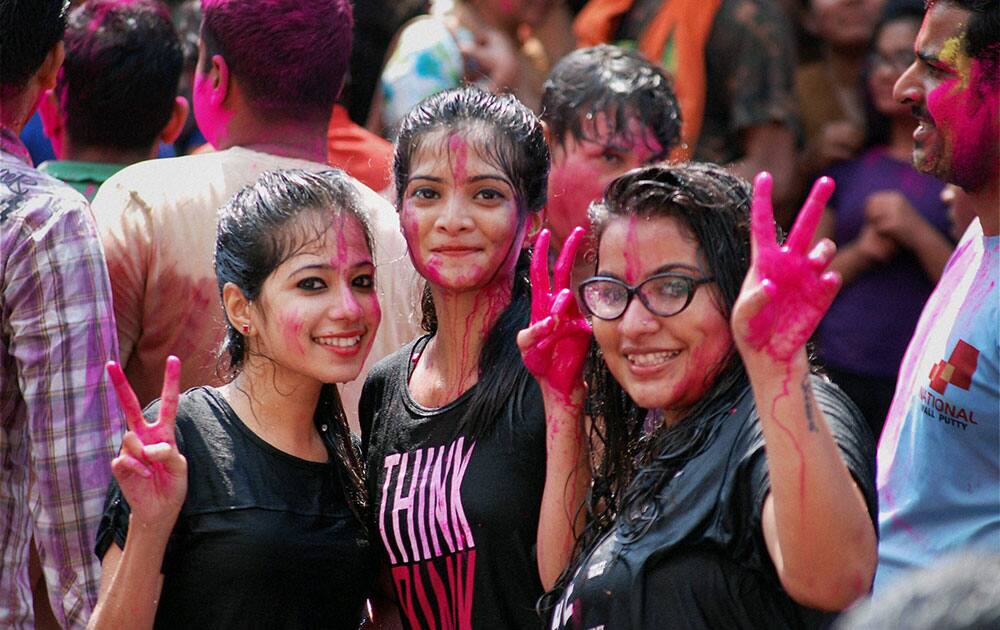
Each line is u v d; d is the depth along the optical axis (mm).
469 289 3215
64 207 3486
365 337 3193
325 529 3115
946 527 3410
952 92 3271
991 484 3320
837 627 2354
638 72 4289
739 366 2693
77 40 4273
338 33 3926
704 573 2525
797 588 2352
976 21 3199
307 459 3162
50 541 3461
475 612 3105
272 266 3121
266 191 3170
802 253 2314
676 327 2676
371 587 3289
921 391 3420
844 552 2314
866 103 5707
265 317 3141
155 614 3004
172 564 3020
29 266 3438
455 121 3209
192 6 6172
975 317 3287
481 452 3129
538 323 2963
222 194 3846
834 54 6168
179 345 3836
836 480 2314
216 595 3004
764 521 2428
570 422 3004
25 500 3555
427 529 3133
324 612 3115
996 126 3248
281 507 3070
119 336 3846
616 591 2598
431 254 3209
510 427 3121
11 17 3510
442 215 3182
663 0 5855
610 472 2947
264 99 3906
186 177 3859
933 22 3297
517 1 6051
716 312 2670
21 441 3551
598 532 2891
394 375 3357
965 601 1407
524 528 3084
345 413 3590
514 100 3301
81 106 4316
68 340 3439
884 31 5613
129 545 2883
